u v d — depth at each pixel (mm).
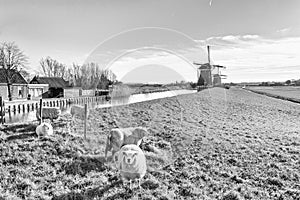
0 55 37500
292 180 5469
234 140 8523
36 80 43250
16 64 38344
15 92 38406
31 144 7043
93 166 5539
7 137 7875
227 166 6074
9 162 5879
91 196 4422
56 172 5387
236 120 13102
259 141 8797
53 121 9727
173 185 4914
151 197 4398
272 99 24875
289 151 7691
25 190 4555
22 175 5199
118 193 4508
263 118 15055
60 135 7535
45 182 4906
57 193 4488
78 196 4402
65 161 5859
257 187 5062
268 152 7391
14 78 38344
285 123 14031
